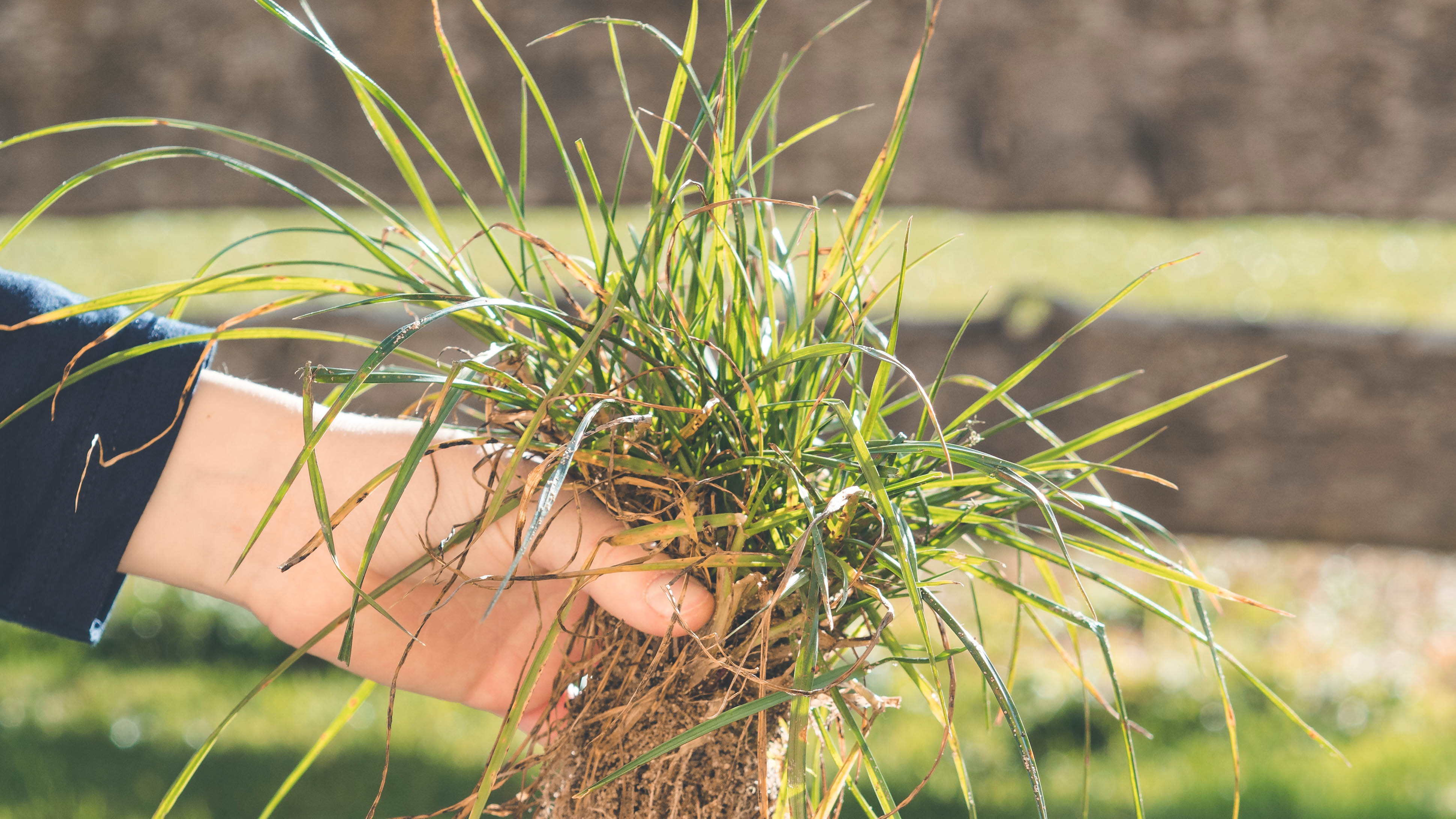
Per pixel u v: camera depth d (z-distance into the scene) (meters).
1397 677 2.88
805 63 1.85
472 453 1.05
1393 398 1.86
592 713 1.01
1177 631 3.10
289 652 2.73
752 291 1.03
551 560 1.03
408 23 1.86
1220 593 0.99
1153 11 1.82
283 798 1.90
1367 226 1.88
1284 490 1.89
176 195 1.89
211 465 1.07
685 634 1.00
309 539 1.07
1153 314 1.92
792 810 0.99
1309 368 1.88
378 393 1.80
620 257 1.00
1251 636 3.23
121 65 1.88
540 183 1.88
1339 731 2.46
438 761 2.09
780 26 1.84
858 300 1.01
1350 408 1.87
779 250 1.04
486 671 1.11
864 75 1.86
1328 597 3.62
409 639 1.09
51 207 1.89
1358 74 1.80
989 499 1.03
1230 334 1.89
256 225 4.66
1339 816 1.91
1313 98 1.81
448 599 1.06
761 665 0.97
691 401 1.01
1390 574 3.79
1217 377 1.89
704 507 1.01
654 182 1.00
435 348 1.89
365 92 1.00
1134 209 1.86
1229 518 1.90
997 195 1.87
